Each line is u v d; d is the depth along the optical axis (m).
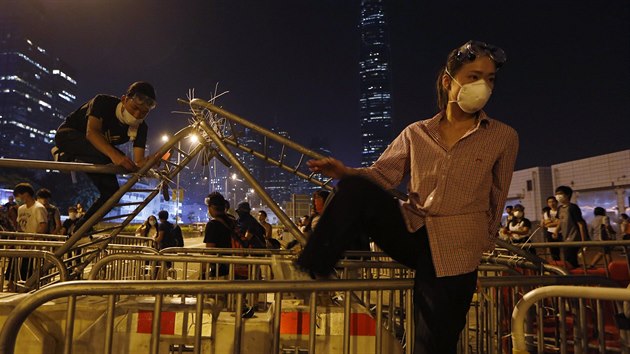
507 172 2.15
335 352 3.23
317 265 1.87
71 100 194.88
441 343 2.01
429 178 2.09
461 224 2.04
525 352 2.10
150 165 4.10
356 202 1.93
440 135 2.16
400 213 2.04
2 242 4.65
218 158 4.59
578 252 6.82
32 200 8.01
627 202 34.25
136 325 3.21
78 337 3.17
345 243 1.89
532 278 2.66
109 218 4.32
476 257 2.06
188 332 3.25
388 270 5.47
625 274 4.92
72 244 3.95
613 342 3.91
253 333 3.35
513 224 12.05
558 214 9.11
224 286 2.14
